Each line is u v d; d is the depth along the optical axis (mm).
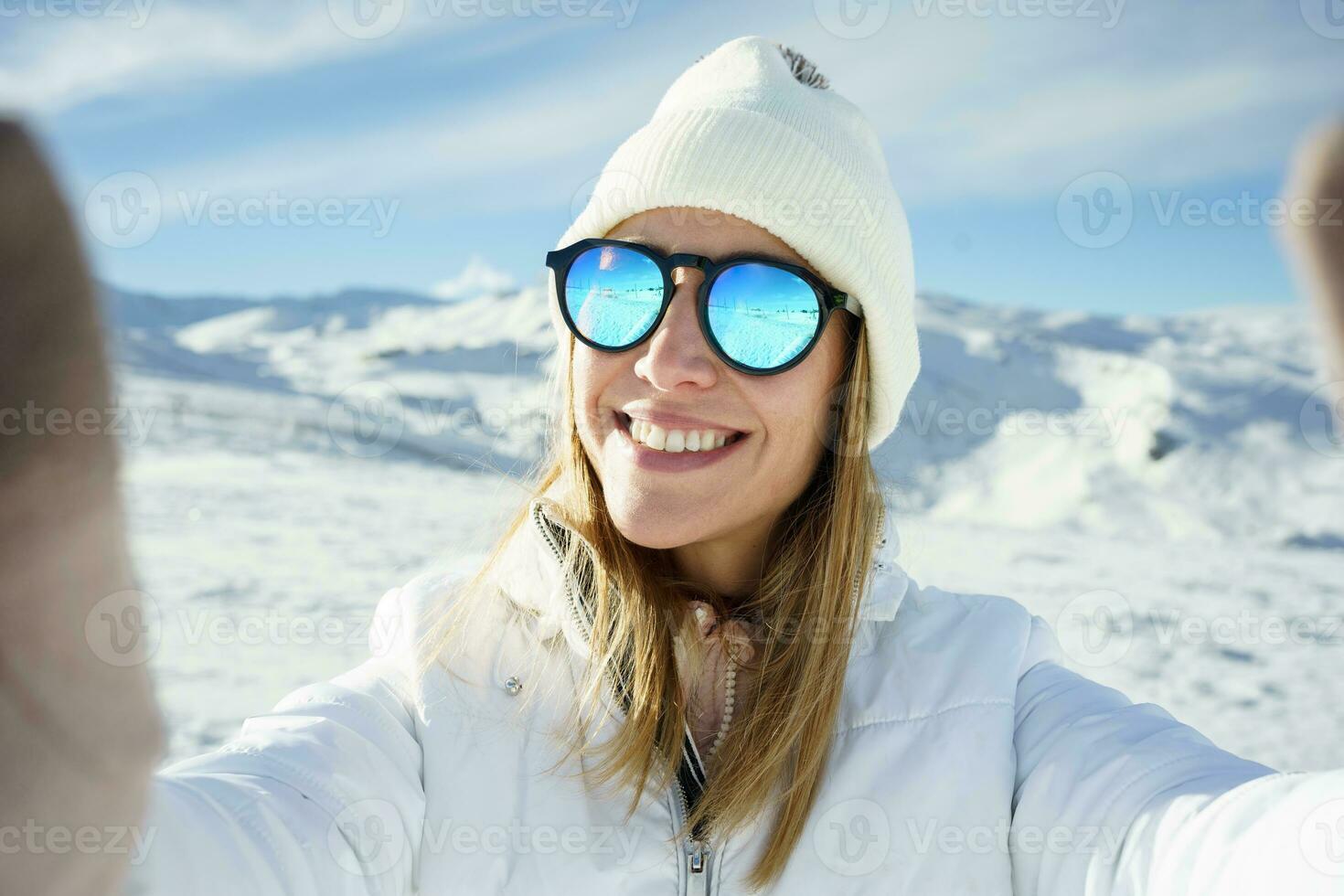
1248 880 796
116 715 468
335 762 1062
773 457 1242
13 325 422
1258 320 52688
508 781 1169
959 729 1191
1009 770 1159
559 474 1435
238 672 5883
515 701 1226
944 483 27516
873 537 1340
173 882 754
